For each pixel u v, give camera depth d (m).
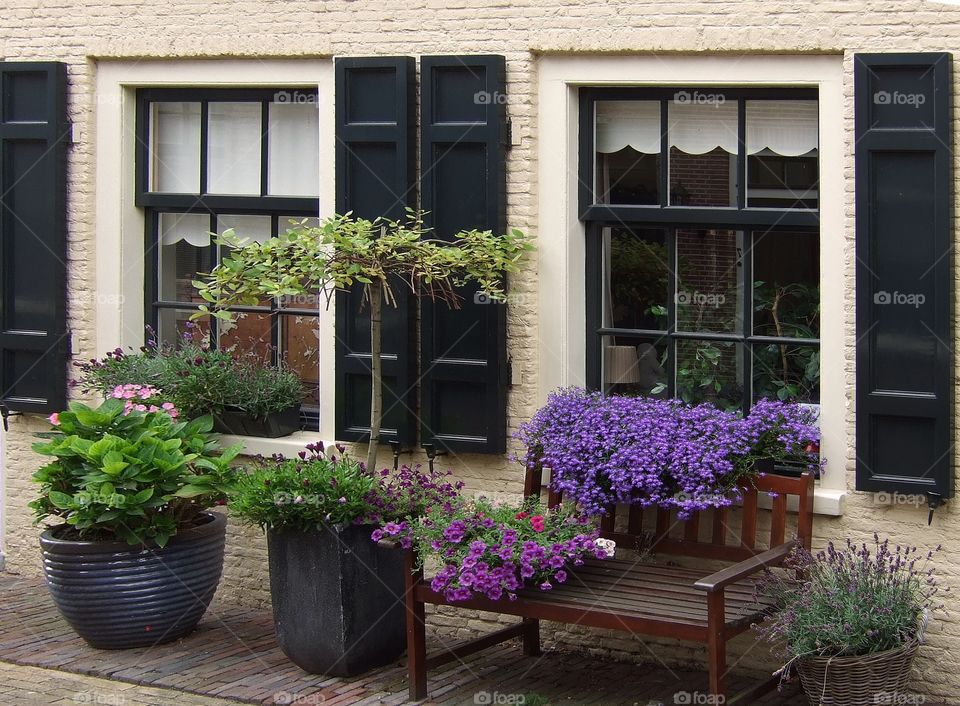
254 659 6.72
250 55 7.55
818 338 6.46
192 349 7.83
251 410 7.61
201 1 7.66
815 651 5.40
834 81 6.19
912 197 5.93
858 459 6.07
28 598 7.95
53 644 6.97
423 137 6.93
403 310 7.03
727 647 6.46
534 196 6.86
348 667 6.38
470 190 6.86
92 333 8.18
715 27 6.37
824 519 6.23
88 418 6.90
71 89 8.07
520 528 6.00
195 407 7.65
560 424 6.52
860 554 5.81
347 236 6.41
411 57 7.00
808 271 6.48
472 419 6.94
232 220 8.00
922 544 6.04
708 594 5.38
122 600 6.76
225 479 6.89
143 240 8.23
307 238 6.43
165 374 7.67
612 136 6.85
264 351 7.95
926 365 5.94
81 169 8.08
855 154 6.02
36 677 6.48
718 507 6.20
